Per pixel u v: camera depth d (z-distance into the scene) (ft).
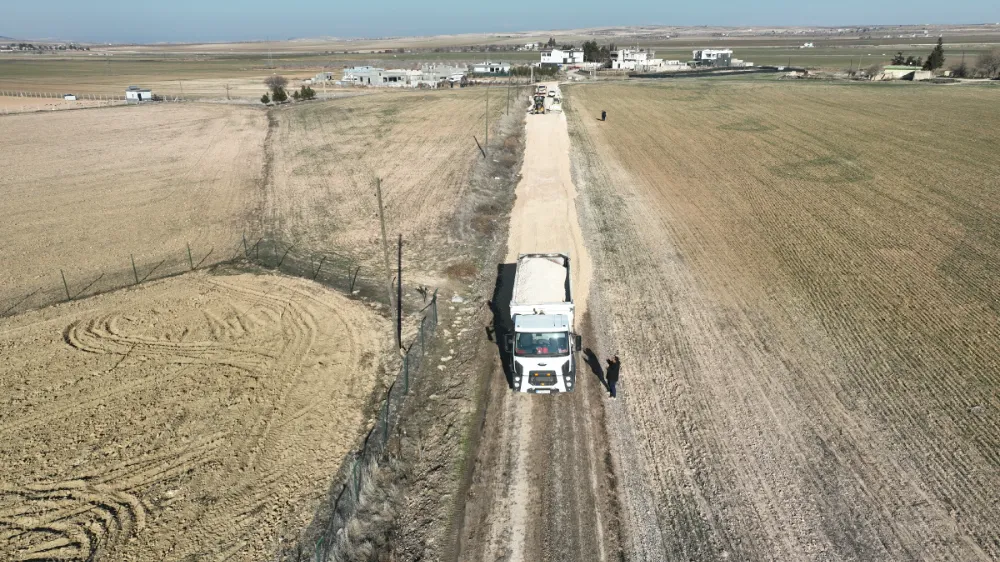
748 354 70.79
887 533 46.50
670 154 171.32
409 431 58.65
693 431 57.98
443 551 46.01
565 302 64.39
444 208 126.31
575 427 59.00
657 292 87.20
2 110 274.98
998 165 151.53
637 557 45.24
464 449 56.44
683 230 112.37
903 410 60.29
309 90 309.01
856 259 97.30
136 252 105.19
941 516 47.88
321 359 70.54
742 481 51.85
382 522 48.32
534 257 77.30
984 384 64.08
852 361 69.00
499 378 67.21
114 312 82.64
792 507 49.08
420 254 102.94
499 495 51.19
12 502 49.93
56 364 69.72
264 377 67.00
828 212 120.26
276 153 180.86
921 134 189.47
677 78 393.29
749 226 113.60
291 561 44.62
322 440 57.00
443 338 75.56
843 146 175.83
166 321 79.92
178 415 60.59
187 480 52.16
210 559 44.75
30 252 105.09
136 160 172.45
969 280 88.89
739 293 86.48
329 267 98.17
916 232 108.37
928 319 77.97
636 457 54.95
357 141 195.72
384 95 317.42
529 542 46.68
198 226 118.21
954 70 375.25
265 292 88.58
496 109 253.65
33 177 153.99
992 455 54.03
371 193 138.10
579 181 145.28
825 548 45.39
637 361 69.72
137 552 45.29
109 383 66.03
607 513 49.08
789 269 94.22
